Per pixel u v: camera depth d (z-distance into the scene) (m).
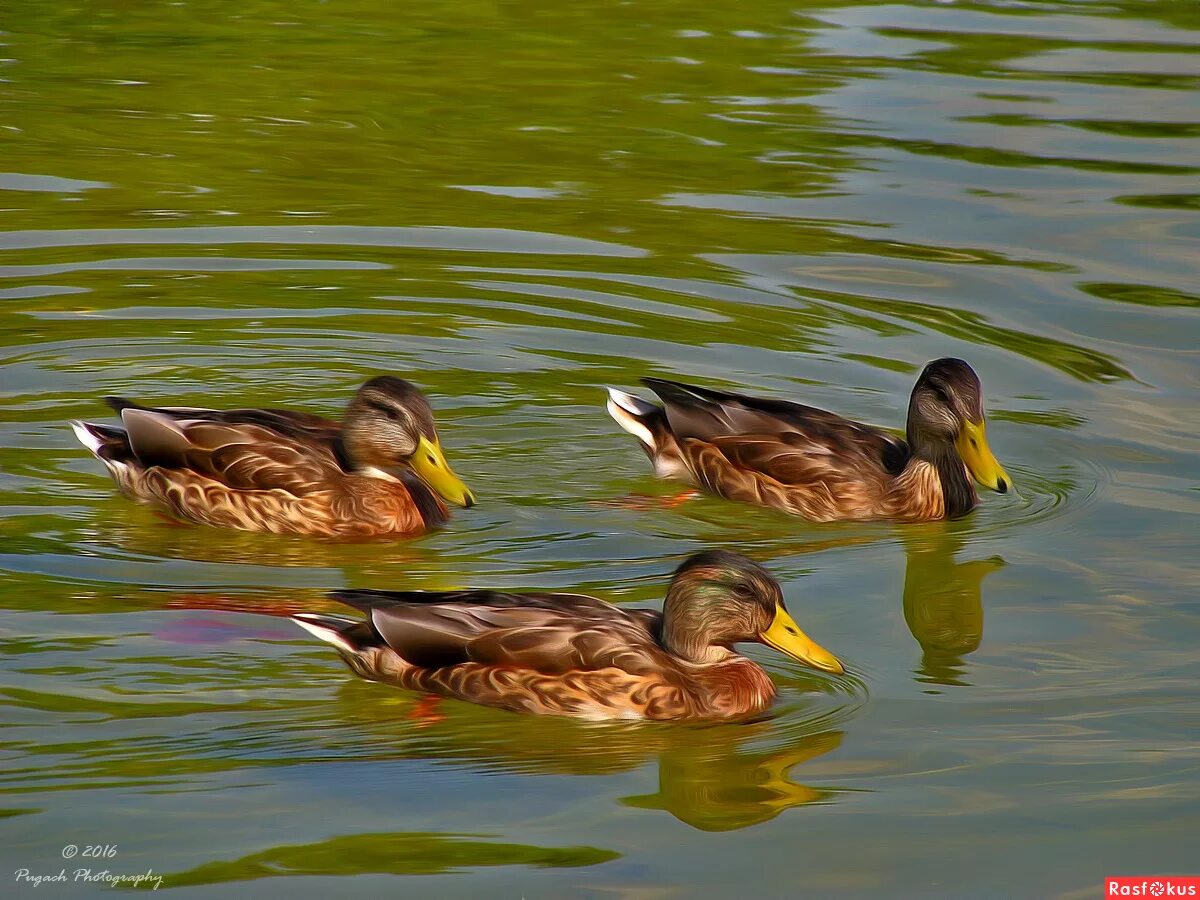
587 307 19.50
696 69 28.91
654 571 13.81
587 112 26.58
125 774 10.38
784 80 28.30
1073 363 18.14
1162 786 10.48
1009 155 24.67
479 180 23.61
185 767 10.52
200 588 13.23
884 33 31.45
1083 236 21.64
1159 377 17.84
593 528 14.77
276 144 24.91
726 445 15.78
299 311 19.30
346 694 11.59
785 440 15.69
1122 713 11.45
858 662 12.33
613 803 10.31
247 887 9.23
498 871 9.46
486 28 31.64
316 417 15.68
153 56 29.30
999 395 17.41
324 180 23.48
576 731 11.34
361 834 9.83
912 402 15.53
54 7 32.41
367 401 14.83
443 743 11.06
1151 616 12.97
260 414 15.37
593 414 17.03
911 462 15.48
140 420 15.03
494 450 16.20
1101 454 16.16
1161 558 14.02
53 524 14.41
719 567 11.87
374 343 18.53
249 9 32.91
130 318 18.88
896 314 19.36
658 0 33.94
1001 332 18.91
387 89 27.67
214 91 27.41
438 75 28.47
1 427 16.19
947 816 10.16
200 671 11.74
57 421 16.41
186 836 9.73
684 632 11.85
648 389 17.45
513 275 20.38
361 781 10.45
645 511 15.28
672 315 19.30
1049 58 29.69
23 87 27.17
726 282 20.22
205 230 21.55
